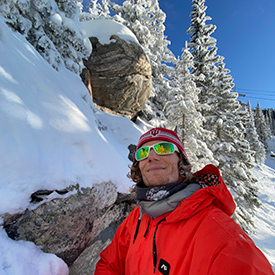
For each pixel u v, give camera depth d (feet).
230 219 2.91
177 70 34.50
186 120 32.78
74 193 6.27
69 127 8.36
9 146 5.05
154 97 43.86
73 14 16.62
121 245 4.73
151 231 3.58
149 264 3.23
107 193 8.34
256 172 127.44
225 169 46.42
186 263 2.74
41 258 4.64
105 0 57.36
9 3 10.21
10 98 6.08
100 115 21.16
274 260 37.78
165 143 4.51
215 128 50.21
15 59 7.82
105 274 4.35
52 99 8.75
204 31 54.29
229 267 2.22
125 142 20.17
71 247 5.90
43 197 5.24
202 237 2.74
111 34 26.71
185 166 4.36
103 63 25.40
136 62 26.73
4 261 3.82
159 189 3.84
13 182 4.70
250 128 137.59
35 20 12.14
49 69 11.24
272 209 77.10
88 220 6.78
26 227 4.66
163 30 47.88
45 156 6.10
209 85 50.55
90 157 8.51
